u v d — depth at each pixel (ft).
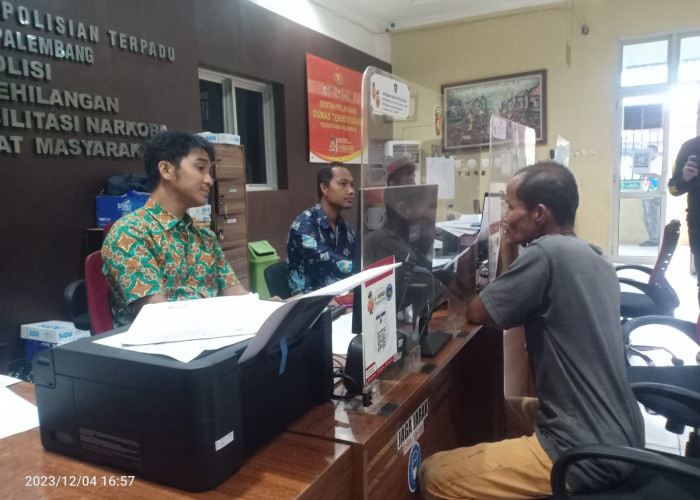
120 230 4.53
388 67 21.98
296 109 16.60
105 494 2.23
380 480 2.99
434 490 3.87
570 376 3.60
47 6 9.22
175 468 2.24
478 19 20.30
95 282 4.99
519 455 3.62
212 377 2.20
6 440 2.76
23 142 8.98
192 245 5.08
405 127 4.15
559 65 19.34
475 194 6.80
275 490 2.25
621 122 19.10
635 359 10.15
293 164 16.62
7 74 8.69
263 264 13.97
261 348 2.50
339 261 7.72
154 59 11.44
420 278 4.14
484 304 3.94
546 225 4.21
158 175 4.82
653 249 19.39
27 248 9.16
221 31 13.57
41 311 9.41
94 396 2.40
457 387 5.49
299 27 16.52
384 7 19.49
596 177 19.33
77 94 9.76
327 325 3.18
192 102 12.50
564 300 3.67
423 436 4.22
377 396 3.25
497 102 20.44
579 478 3.34
